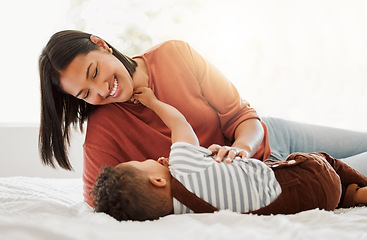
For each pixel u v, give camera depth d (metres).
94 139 1.39
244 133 1.35
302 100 2.71
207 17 2.68
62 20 2.54
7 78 2.48
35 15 2.49
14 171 2.27
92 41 1.30
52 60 1.25
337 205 1.13
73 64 1.23
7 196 1.15
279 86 2.71
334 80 2.70
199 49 2.68
